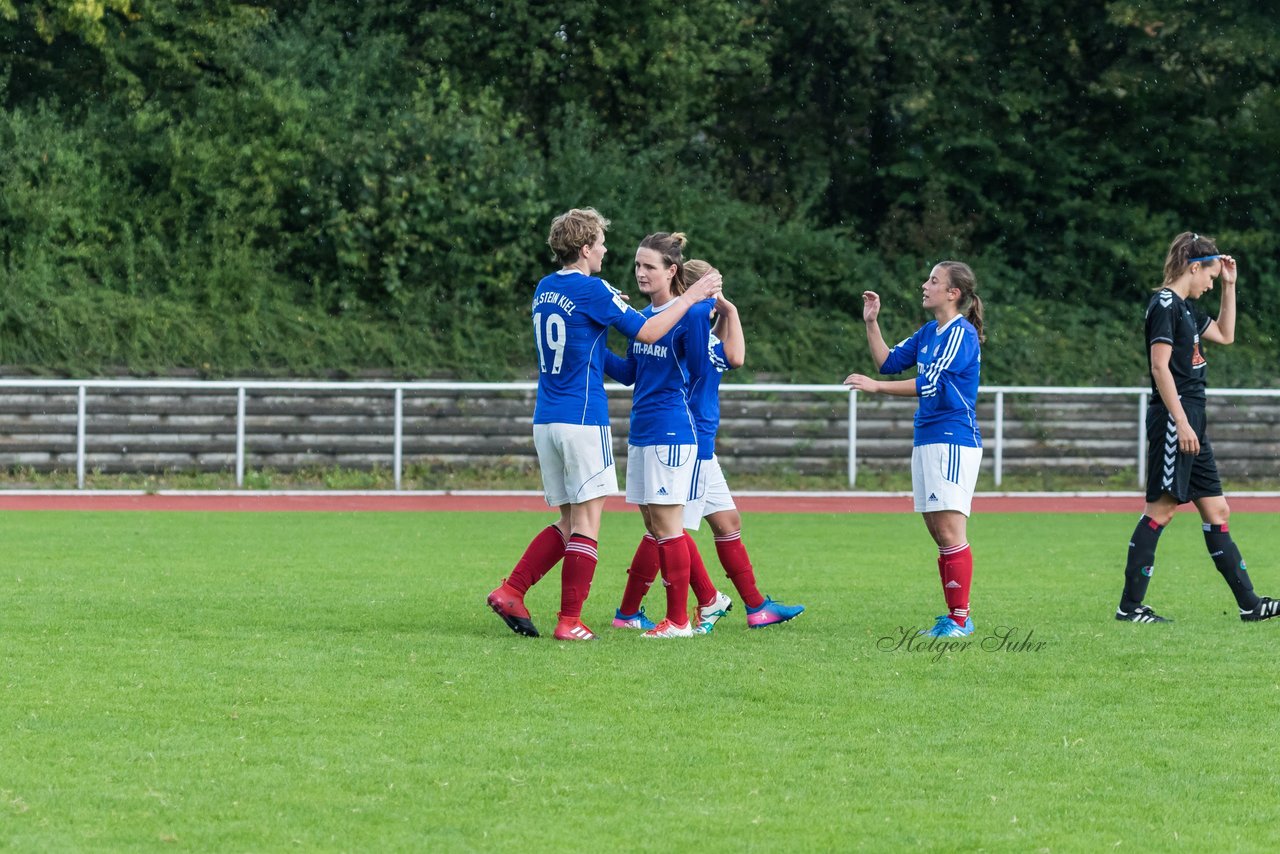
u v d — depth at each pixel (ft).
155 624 81.25
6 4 244.22
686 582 79.82
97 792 46.83
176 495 193.16
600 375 77.82
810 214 291.99
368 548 128.26
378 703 60.34
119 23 261.85
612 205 254.27
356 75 262.88
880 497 203.72
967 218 287.48
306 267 248.32
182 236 244.22
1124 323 273.13
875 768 50.88
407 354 237.25
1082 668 69.77
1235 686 65.62
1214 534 86.74
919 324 261.03
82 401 195.00
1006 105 280.92
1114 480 219.41
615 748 53.26
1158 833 43.91
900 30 284.00
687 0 279.90
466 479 212.84
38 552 120.98
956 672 68.44
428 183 244.63
